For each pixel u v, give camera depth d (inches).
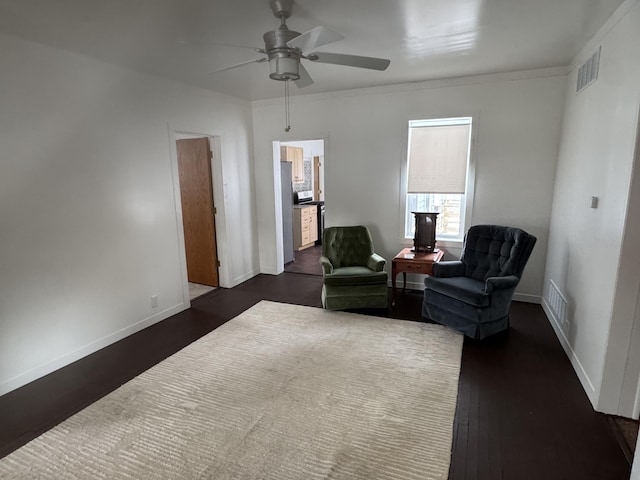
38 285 107.4
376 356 116.6
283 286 193.3
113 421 88.2
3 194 98.0
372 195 183.2
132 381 105.3
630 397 86.5
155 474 72.2
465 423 86.7
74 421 88.6
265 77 147.1
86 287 120.9
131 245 136.1
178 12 87.0
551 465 74.2
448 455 76.3
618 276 82.6
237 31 99.5
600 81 101.3
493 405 93.0
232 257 192.9
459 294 128.3
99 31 97.1
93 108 119.3
